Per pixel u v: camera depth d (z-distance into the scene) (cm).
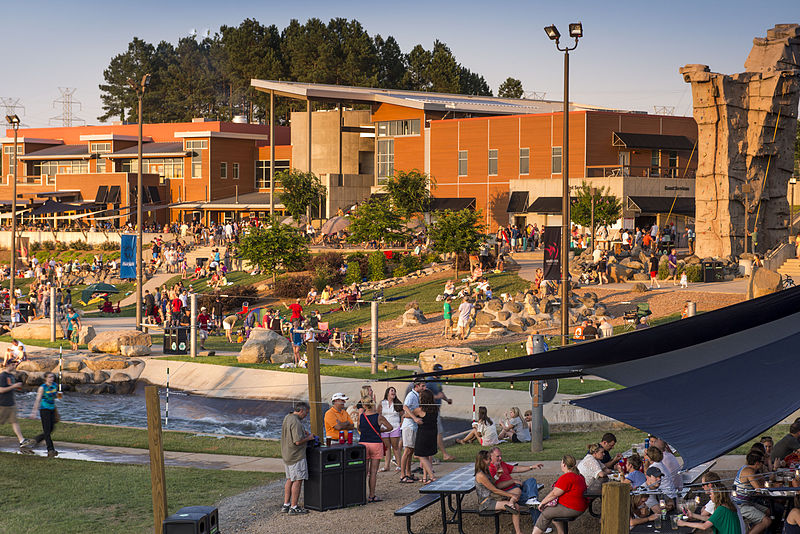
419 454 1433
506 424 1911
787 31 5069
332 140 9356
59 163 10638
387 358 3198
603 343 1105
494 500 1159
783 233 5106
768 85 4856
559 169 7000
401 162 8262
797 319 1170
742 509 1070
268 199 9469
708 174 4984
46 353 3394
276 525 1229
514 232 5831
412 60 15250
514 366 1133
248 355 3100
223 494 1449
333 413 1352
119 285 6306
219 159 9788
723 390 972
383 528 1200
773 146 4956
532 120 7138
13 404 1805
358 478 1327
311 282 5172
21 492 1448
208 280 6009
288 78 14800
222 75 15662
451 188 7731
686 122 7206
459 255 5056
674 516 1132
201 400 2752
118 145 10188
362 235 5869
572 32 2656
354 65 13850
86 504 1371
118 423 2394
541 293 3919
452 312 4053
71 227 8794
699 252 5047
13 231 5225
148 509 1342
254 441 2039
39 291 5103
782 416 867
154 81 16188
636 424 927
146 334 3384
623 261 4609
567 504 1077
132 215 9288
